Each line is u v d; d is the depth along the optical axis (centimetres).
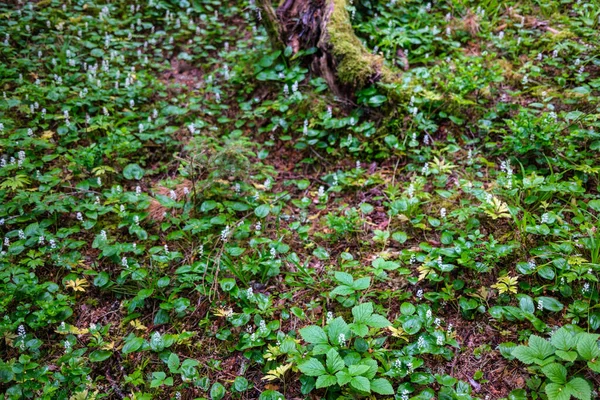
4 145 130
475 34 160
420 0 174
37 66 161
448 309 97
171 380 88
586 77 137
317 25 150
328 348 83
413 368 85
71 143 140
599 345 84
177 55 180
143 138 138
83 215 123
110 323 101
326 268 108
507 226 108
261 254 109
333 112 142
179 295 106
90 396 88
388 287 102
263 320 95
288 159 140
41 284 107
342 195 127
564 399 73
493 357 89
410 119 134
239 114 154
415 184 118
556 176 112
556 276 95
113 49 174
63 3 189
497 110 134
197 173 131
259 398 86
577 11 159
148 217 122
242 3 196
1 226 117
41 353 97
